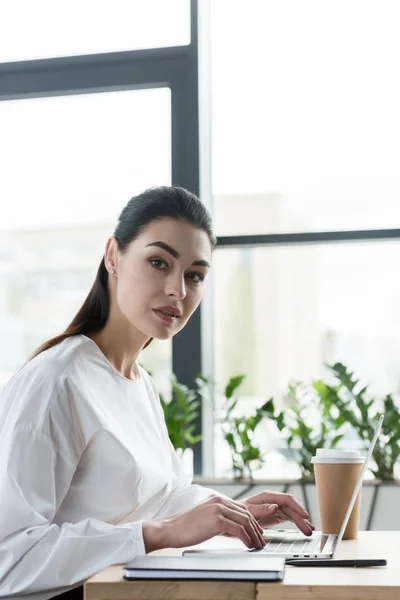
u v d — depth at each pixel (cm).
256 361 309
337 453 147
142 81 315
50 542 125
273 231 304
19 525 129
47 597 125
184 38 313
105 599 102
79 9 322
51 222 319
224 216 308
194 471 294
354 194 301
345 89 307
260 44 314
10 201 321
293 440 279
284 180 306
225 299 312
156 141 314
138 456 151
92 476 145
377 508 261
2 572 123
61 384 142
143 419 161
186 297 152
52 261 318
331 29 310
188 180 307
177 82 312
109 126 318
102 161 317
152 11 317
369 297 302
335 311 304
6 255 320
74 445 141
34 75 322
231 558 109
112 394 154
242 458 279
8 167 322
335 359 303
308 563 114
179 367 301
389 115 303
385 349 300
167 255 149
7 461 133
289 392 285
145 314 150
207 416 301
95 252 315
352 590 99
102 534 124
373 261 302
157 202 151
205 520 121
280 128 309
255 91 312
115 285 159
